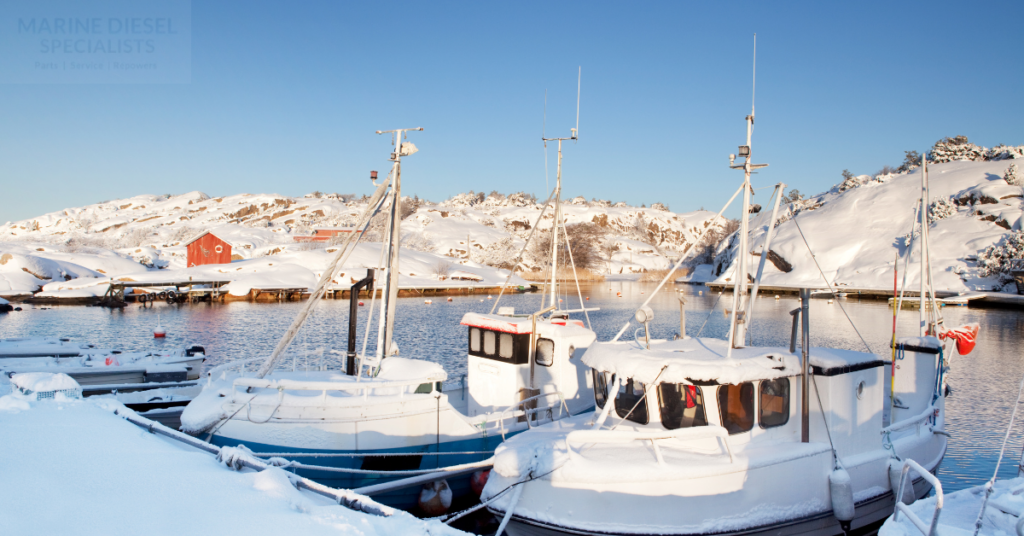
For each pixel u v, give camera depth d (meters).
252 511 5.48
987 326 45.97
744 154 9.99
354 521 5.38
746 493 8.02
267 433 10.32
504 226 179.38
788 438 9.07
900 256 87.12
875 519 9.42
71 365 18.28
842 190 128.75
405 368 12.16
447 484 10.91
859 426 9.34
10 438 7.58
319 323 43.91
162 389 15.39
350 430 10.41
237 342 34.56
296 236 126.38
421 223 164.88
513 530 8.16
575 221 195.12
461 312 53.31
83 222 185.50
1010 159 110.81
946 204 95.00
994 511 6.07
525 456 7.98
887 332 41.19
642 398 8.97
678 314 52.94
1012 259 73.88
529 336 12.61
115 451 7.30
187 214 194.12
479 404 13.18
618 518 7.67
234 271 74.38
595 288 94.38
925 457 10.58
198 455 7.51
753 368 8.63
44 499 5.51
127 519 5.13
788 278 92.50
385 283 13.72
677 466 7.81
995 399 22.00
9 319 44.69
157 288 61.97
